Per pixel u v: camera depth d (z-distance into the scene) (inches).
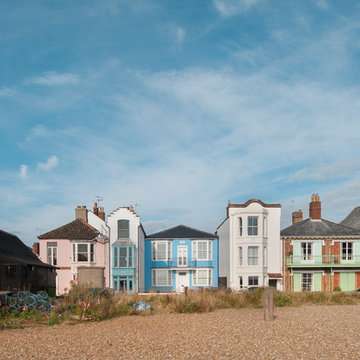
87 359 417.1
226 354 433.7
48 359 418.6
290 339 506.6
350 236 1585.9
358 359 410.3
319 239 1599.4
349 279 1577.3
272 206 1627.7
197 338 517.3
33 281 1123.9
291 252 1592.0
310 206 1690.5
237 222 1611.7
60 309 730.2
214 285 1742.1
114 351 449.7
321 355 426.3
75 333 558.3
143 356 426.9
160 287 1731.1
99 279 859.4
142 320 684.1
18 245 1165.1
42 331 576.7
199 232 1841.8
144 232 1775.3
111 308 742.5
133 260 1606.8
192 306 805.2
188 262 1748.3
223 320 676.7
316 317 708.7
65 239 1587.1
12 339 517.7
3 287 925.8
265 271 1574.8
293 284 1577.3
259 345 474.3
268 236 1609.3
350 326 602.9
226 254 1653.5
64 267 1571.1
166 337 526.3
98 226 1707.7
